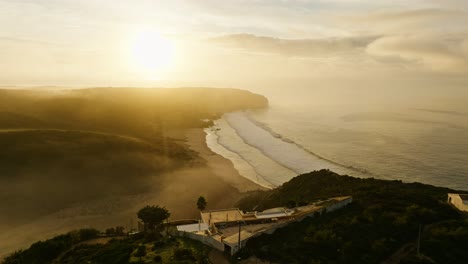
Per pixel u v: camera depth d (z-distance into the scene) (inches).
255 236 1391.5
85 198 2373.3
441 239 1294.3
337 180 2373.3
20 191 2337.6
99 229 1969.7
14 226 1989.4
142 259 1280.8
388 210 1628.9
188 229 1588.3
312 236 1381.6
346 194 1982.0
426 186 2207.2
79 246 1561.3
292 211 1721.2
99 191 2481.5
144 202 2357.3
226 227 1557.6
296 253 1257.4
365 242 1312.7
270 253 1268.5
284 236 1427.2
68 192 2417.6
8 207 2162.9
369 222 1493.6
